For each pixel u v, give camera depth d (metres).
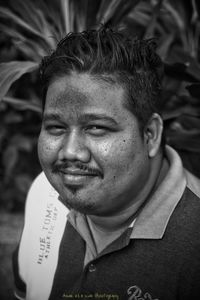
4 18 1.47
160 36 1.54
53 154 0.68
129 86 0.65
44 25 1.25
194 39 1.50
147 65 0.68
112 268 0.73
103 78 0.63
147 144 0.70
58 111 0.65
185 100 1.42
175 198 0.73
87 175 0.66
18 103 1.37
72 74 0.64
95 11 1.21
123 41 0.67
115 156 0.65
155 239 0.71
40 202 0.92
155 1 1.52
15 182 2.29
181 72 1.12
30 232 0.91
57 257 0.86
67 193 0.68
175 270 0.70
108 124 0.64
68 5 1.21
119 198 0.68
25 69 1.02
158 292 0.71
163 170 0.78
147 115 0.68
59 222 0.87
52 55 0.68
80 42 0.65
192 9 1.44
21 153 2.45
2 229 1.85
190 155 1.27
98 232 0.78
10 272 1.58
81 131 0.65
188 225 0.71
